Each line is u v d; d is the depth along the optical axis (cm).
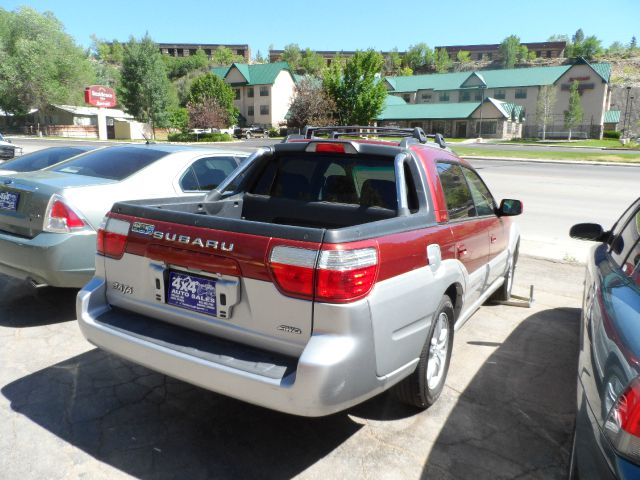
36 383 355
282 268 244
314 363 232
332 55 19262
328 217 384
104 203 468
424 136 411
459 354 425
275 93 8425
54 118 6825
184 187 552
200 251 268
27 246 441
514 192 1609
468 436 309
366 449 293
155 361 271
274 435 306
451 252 338
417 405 324
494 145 5509
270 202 408
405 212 318
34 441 290
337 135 464
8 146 2081
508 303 555
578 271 707
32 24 6719
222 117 6494
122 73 6706
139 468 271
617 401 178
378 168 369
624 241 309
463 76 8719
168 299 287
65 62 6706
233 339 266
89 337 301
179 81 13000
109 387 355
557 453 296
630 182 1958
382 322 257
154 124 6800
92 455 280
